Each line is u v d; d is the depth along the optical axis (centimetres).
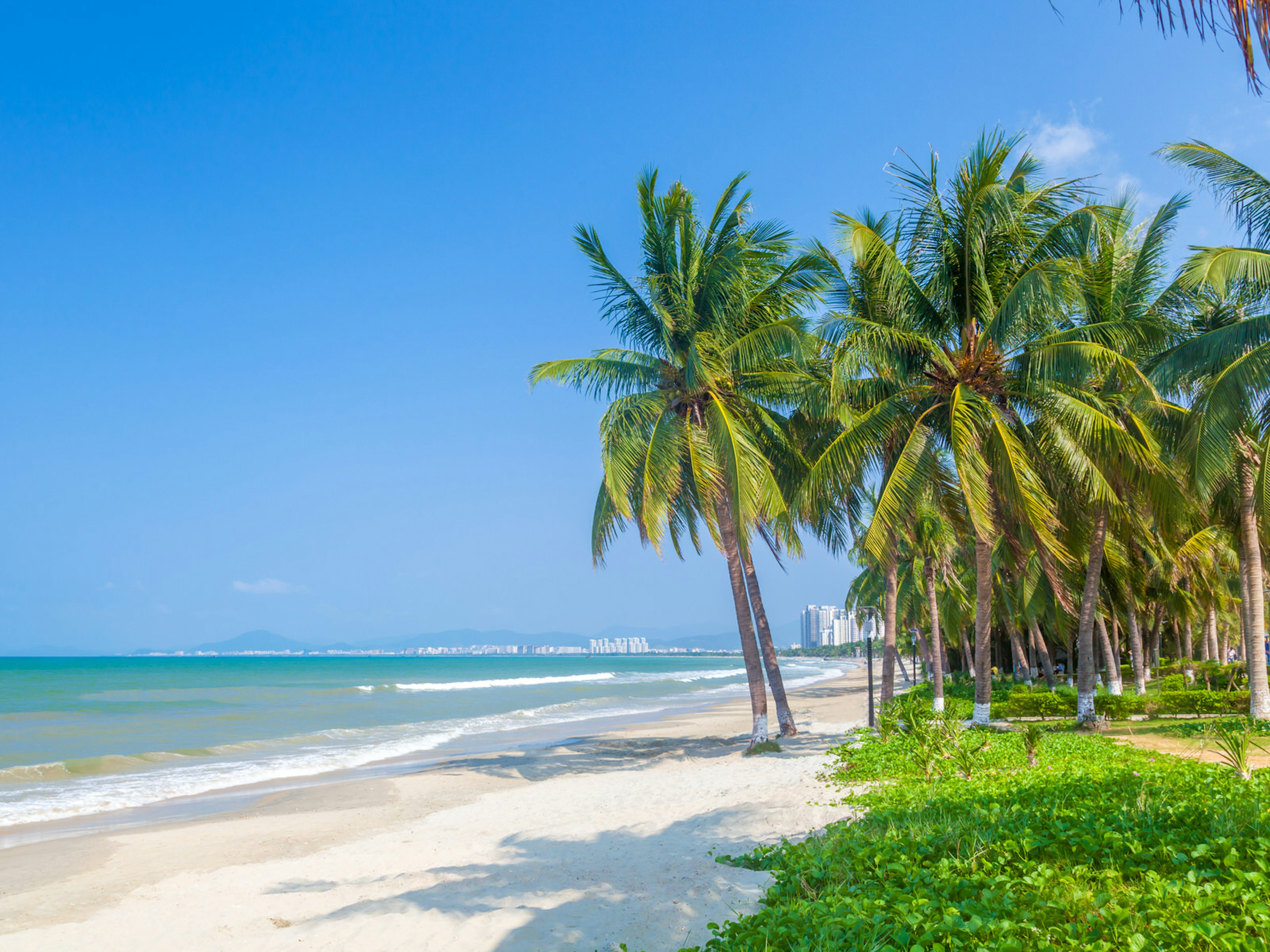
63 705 4784
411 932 697
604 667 17462
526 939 662
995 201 1766
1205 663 3569
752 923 587
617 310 2225
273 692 6134
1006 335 1767
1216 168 1708
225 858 1261
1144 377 1650
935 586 3662
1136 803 809
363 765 2448
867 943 495
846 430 1927
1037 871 598
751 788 1452
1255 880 528
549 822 1319
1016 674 4522
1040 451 1870
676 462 2019
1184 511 1841
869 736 1970
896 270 1842
